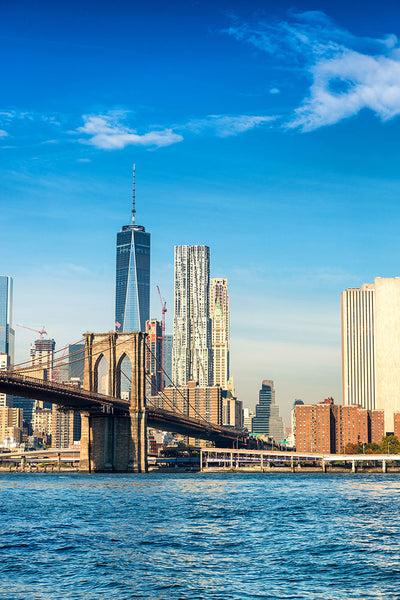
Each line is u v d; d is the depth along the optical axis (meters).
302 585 58.31
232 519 101.88
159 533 85.38
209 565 65.38
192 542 78.38
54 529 88.25
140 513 109.00
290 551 73.06
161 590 56.34
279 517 105.19
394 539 82.00
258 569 63.97
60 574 61.28
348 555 71.00
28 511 111.25
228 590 56.53
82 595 54.75
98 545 75.62
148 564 65.56
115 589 56.53
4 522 95.81
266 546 76.12
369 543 78.75
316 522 98.88
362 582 59.50
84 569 63.22
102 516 103.94
